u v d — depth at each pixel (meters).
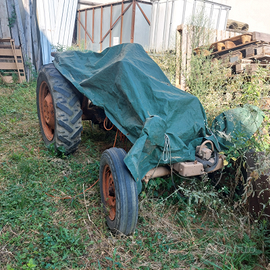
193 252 2.31
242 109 2.94
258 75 3.96
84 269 2.08
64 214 2.68
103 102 3.00
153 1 8.52
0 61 8.02
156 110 2.62
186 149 2.60
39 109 4.29
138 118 2.53
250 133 2.78
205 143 2.66
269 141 3.19
